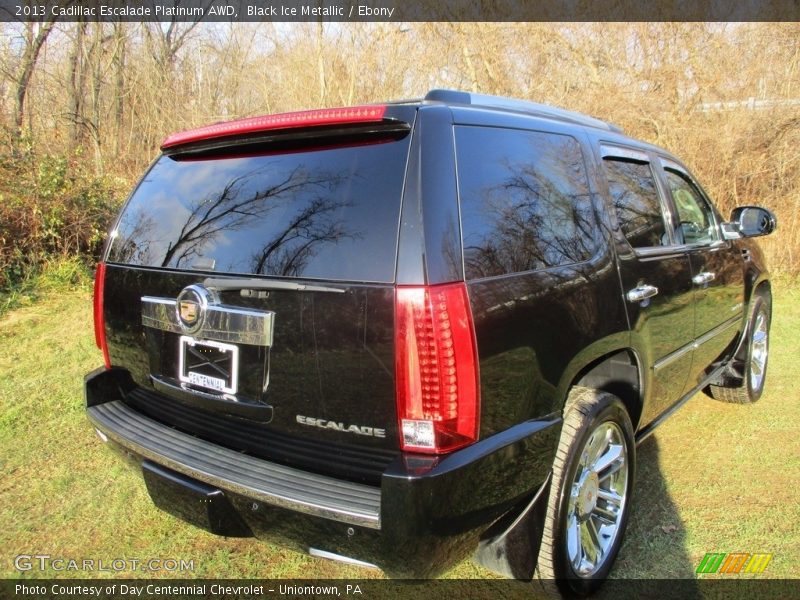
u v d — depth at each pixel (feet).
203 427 7.96
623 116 35.55
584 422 7.61
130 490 10.65
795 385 16.19
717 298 12.39
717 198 30.83
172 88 43.83
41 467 11.34
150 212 8.66
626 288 8.87
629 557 9.00
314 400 6.64
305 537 6.48
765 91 33.01
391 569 6.09
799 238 27.45
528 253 7.29
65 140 33.68
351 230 6.52
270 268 6.95
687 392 12.40
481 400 6.31
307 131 7.18
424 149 6.49
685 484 11.01
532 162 7.91
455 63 42.32
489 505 6.46
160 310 7.91
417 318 6.01
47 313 21.03
